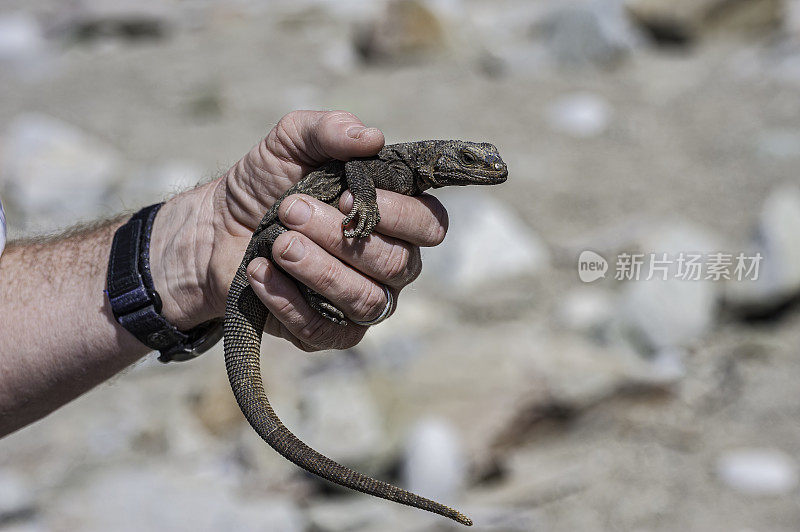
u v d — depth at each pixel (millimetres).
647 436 1896
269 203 1036
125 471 1814
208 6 4887
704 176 3004
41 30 4637
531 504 1724
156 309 1050
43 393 1066
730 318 2248
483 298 2389
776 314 2254
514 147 3270
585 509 1707
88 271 1073
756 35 3934
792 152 3061
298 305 996
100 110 3693
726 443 1873
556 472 1795
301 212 986
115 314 1050
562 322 2260
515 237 2598
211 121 3576
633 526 1660
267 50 4254
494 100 3623
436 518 1660
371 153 1003
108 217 1139
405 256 1000
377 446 1753
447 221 1014
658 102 3518
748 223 2686
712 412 1962
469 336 2168
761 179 2934
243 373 999
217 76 3982
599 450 1864
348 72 3982
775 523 1657
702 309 2180
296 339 1038
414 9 4016
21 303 1068
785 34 3896
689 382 2031
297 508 1722
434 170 1019
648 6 3969
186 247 1051
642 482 1776
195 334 1064
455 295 2418
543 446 1888
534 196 2928
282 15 4645
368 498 1736
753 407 1964
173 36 4531
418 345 2123
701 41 3953
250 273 994
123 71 4090
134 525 1641
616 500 1727
